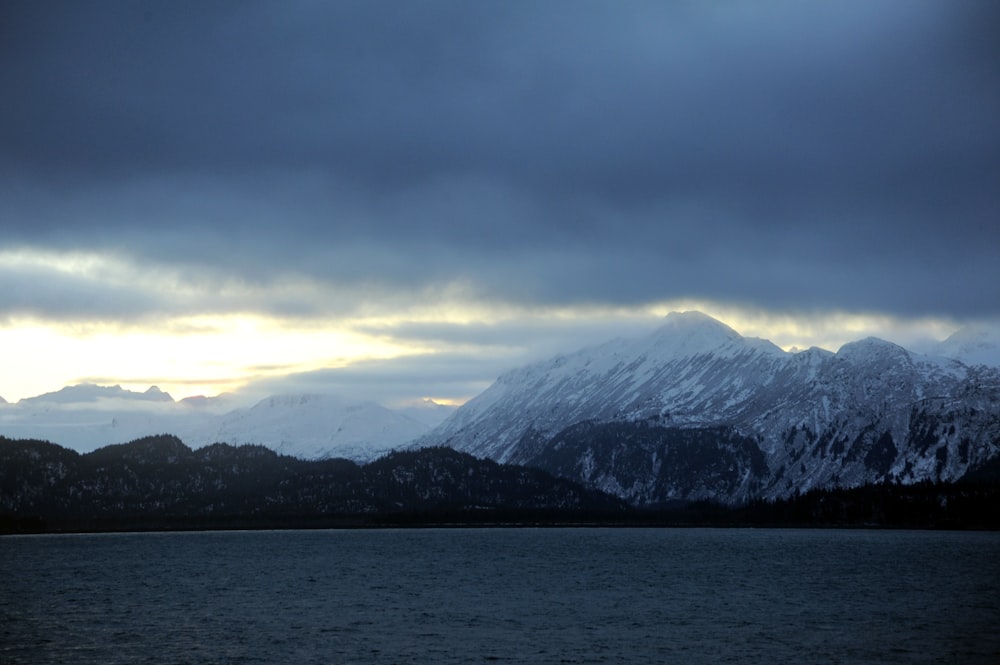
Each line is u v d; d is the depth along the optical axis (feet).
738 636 503.20
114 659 452.35
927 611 583.58
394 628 531.09
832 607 604.08
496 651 467.52
